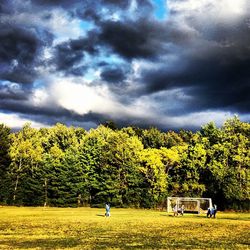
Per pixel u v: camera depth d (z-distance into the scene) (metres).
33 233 32.00
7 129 97.56
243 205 82.44
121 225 40.75
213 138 93.00
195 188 86.06
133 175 89.88
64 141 121.00
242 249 23.20
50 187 93.94
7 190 93.25
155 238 28.89
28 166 99.56
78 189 93.00
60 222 44.03
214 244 25.39
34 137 111.19
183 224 42.75
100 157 94.06
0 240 26.92
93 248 23.27
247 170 80.12
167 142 121.81
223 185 81.25
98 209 81.38
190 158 87.69
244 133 86.44
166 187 88.75
